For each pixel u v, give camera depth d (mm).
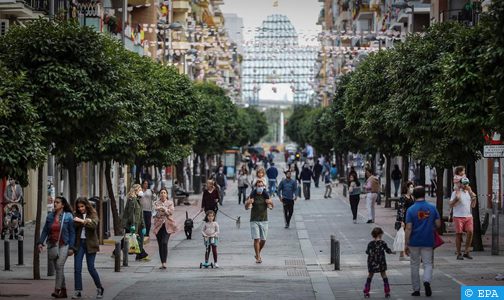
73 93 33781
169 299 28281
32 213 61219
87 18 69312
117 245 36312
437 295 27562
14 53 33938
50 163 49781
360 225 58156
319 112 144125
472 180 40938
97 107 34562
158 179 87375
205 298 28484
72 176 40312
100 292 28609
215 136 99500
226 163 147750
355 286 30953
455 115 33281
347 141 90375
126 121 39656
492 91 26312
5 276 33812
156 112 56094
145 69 57281
